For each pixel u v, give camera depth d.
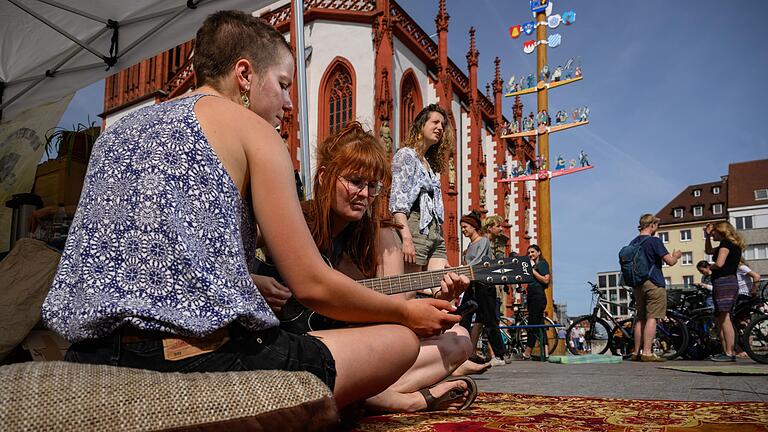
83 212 1.53
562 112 16.33
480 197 32.62
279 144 1.69
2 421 1.08
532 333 12.34
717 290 9.92
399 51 26.11
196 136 1.56
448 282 2.83
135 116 1.64
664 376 6.11
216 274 1.49
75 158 6.20
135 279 1.43
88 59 6.77
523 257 3.29
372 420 2.54
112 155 1.55
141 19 6.24
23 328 3.95
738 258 9.85
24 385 1.15
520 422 2.48
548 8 16.56
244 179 1.64
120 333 1.43
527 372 7.40
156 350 1.44
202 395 1.30
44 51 6.84
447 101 28.42
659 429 2.29
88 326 1.40
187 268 1.45
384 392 2.69
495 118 37.81
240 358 1.53
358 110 23.73
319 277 1.70
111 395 1.20
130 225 1.46
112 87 30.92
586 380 5.77
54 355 4.18
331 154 2.62
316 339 1.78
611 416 2.72
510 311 25.70
